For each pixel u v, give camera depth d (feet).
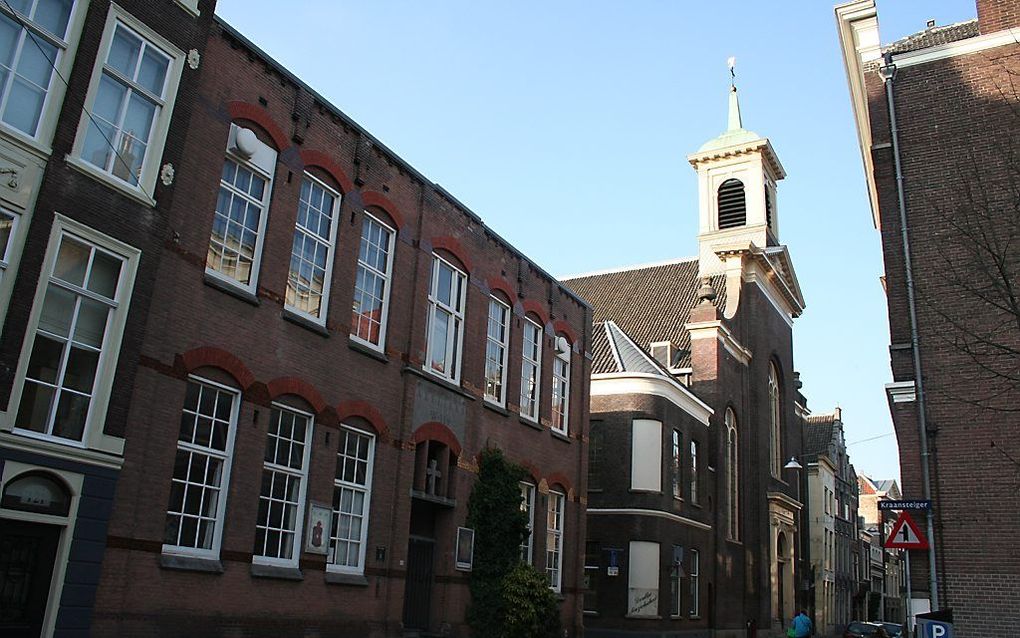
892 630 118.21
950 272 59.62
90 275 36.88
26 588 33.60
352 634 50.57
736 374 132.67
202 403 43.21
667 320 136.05
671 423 106.63
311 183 52.06
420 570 59.21
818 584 190.29
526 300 75.25
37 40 35.47
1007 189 53.67
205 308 43.42
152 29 40.29
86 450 35.63
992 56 62.75
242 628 43.24
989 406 56.24
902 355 60.23
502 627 60.54
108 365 36.96
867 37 68.08
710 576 115.14
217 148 44.96
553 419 78.84
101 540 36.22
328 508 49.73
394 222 58.59
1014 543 53.83
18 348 33.50
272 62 48.93
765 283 149.18
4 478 32.60
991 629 53.16
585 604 100.32
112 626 36.88
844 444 230.89
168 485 40.34
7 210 33.71
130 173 38.99
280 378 47.47
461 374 64.59
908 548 51.85
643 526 99.71
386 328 56.90
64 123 35.91
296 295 50.11
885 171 64.39
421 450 58.85
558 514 77.71
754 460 134.72
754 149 151.12
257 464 45.39
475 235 68.28
